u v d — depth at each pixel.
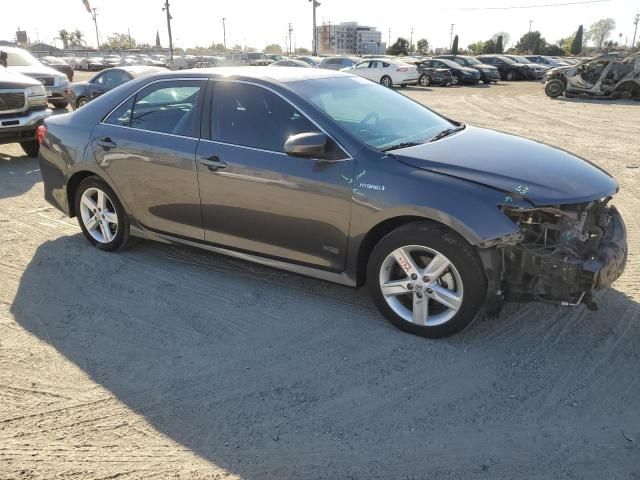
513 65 35.72
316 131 3.88
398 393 3.20
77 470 2.66
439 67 30.98
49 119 5.51
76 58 62.44
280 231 4.07
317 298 4.34
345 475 2.61
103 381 3.35
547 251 3.36
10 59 14.88
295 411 3.07
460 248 3.38
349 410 3.06
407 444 2.80
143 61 54.62
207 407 3.11
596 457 2.67
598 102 20.17
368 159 3.68
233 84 4.30
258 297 4.38
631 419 2.93
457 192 3.37
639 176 7.99
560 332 3.76
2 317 4.11
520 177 3.44
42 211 6.59
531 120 14.62
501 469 2.62
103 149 4.90
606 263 3.32
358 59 32.16
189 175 4.40
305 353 3.61
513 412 3.01
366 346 3.66
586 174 3.66
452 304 3.50
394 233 3.60
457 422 2.95
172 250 5.33
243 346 3.71
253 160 4.06
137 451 2.79
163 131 4.61
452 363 3.45
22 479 2.61
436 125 4.52
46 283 4.68
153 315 4.14
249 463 2.70
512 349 3.58
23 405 3.13
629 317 3.92
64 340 3.81
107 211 5.22
